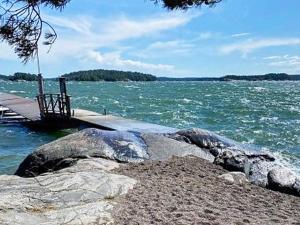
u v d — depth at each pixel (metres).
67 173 8.60
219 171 11.07
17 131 23.39
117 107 46.16
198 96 72.56
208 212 7.01
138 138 12.95
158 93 86.38
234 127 28.20
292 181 9.77
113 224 6.21
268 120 32.66
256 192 9.20
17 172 12.05
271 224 6.69
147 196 7.68
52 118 24.05
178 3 5.80
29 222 6.04
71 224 6.09
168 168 10.73
